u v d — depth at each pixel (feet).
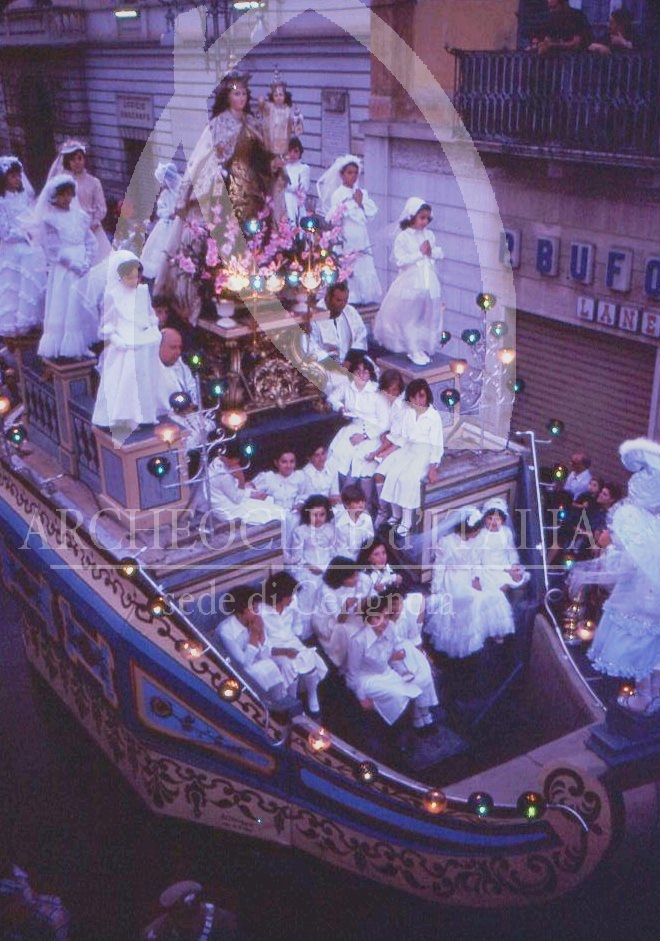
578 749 24.73
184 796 25.02
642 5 34.63
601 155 33.91
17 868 22.48
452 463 29.73
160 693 23.34
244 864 25.16
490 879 22.86
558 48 35.63
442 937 23.07
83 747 29.55
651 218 34.06
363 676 25.57
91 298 27.25
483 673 28.68
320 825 23.81
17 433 27.76
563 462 41.86
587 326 37.81
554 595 29.40
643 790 25.35
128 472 23.95
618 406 38.42
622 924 22.90
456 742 25.85
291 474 27.73
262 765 23.71
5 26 71.67
